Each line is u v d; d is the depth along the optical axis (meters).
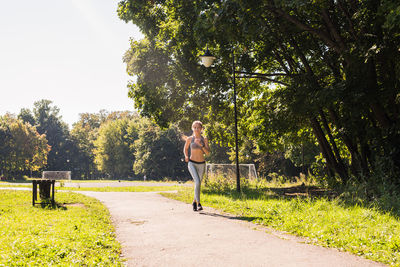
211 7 12.97
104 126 91.75
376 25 11.32
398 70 11.81
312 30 12.60
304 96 13.79
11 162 82.56
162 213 7.96
